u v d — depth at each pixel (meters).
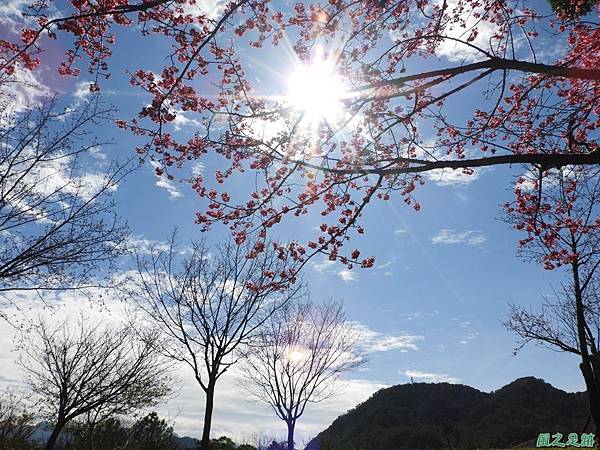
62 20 5.81
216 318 15.45
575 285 15.60
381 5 7.64
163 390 19.48
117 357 18.94
